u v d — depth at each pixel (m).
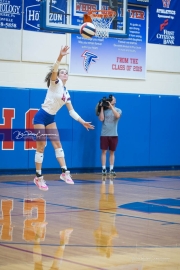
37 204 8.77
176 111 16.00
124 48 15.41
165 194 10.29
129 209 8.34
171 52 16.31
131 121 15.13
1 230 6.55
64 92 9.32
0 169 13.23
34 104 13.65
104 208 8.42
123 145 15.02
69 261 5.05
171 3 16.23
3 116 13.23
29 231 6.50
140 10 15.63
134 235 6.32
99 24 13.70
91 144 14.56
